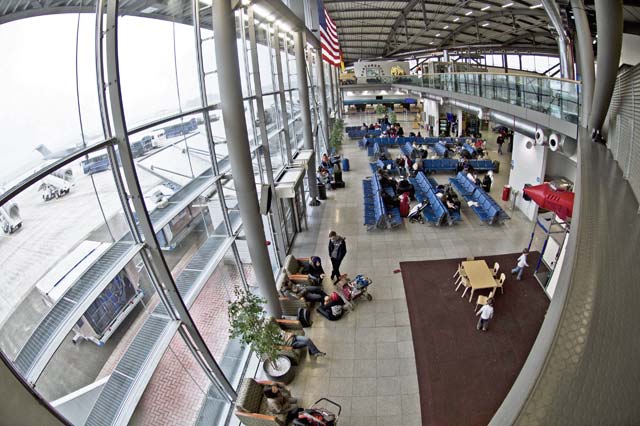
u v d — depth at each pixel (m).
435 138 24.08
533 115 10.38
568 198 7.94
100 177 4.08
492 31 35.94
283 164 12.27
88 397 3.81
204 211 6.80
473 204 12.73
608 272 1.78
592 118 5.85
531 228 11.68
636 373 1.12
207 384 6.09
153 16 5.20
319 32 16.27
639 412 0.96
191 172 6.40
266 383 6.54
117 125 4.13
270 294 8.00
